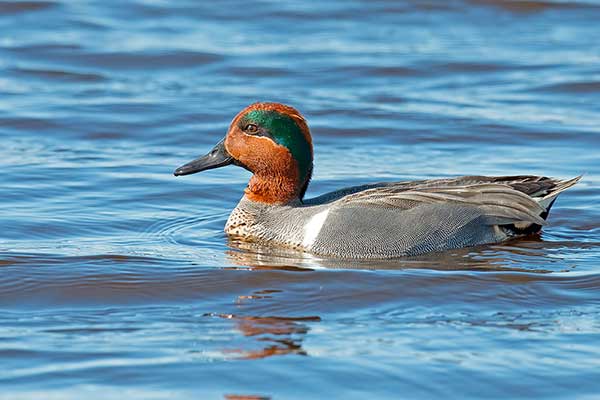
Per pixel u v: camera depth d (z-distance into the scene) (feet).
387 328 40.32
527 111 77.20
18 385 34.96
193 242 51.55
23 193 58.85
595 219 55.26
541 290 44.60
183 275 46.06
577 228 53.88
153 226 54.13
